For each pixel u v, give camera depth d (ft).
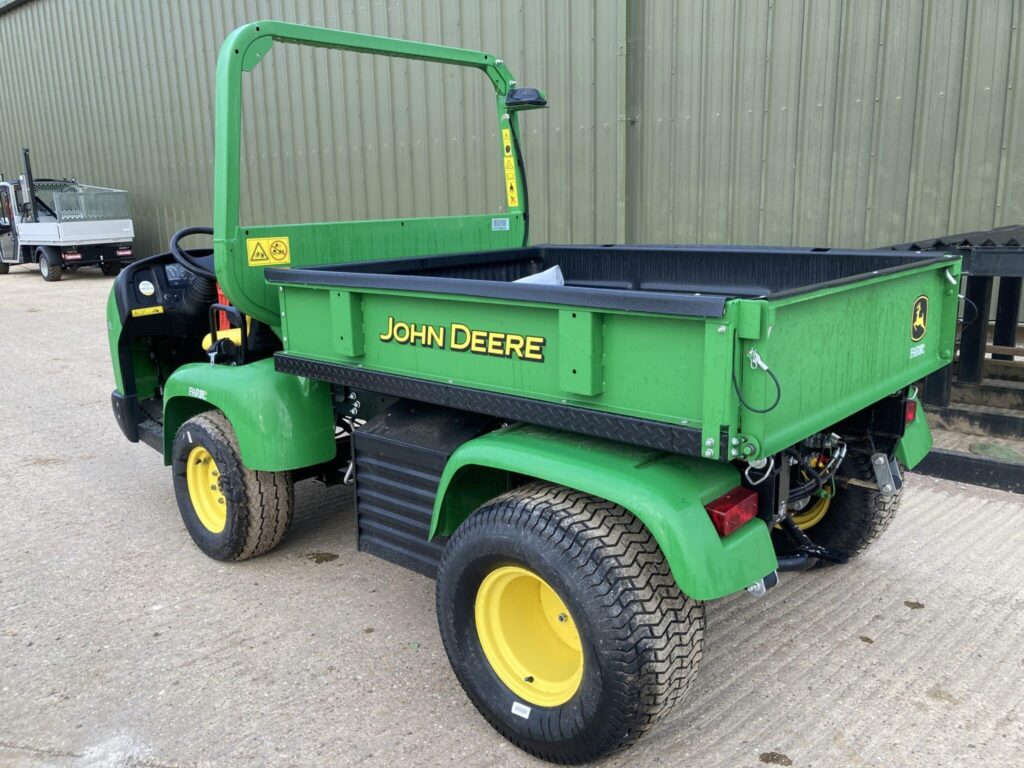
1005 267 15.10
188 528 12.70
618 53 25.54
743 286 11.74
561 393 7.63
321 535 13.43
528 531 7.57
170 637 10.43
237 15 40.70
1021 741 8.16
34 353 29.12
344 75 35.01
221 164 10.22
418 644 10.21
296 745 8.37
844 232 22.66
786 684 9.18
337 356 9.73
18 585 11.89
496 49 29.14
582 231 28.12
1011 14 19.29
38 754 8.32
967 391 16.89
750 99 23.53
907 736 8.27
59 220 49.83
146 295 13.87
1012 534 12.77
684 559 6.85
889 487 9.86
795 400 7.16
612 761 8.00
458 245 13.30
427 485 9.17
